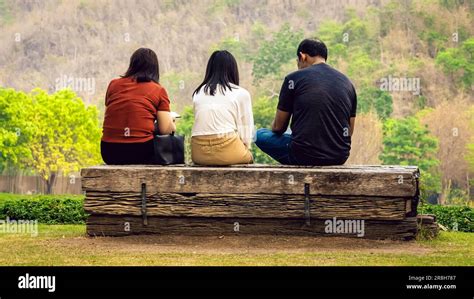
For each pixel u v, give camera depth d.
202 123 7.51
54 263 6.18
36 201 10.59
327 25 87.62
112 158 7.75
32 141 56.56
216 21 92.94
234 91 7.55
